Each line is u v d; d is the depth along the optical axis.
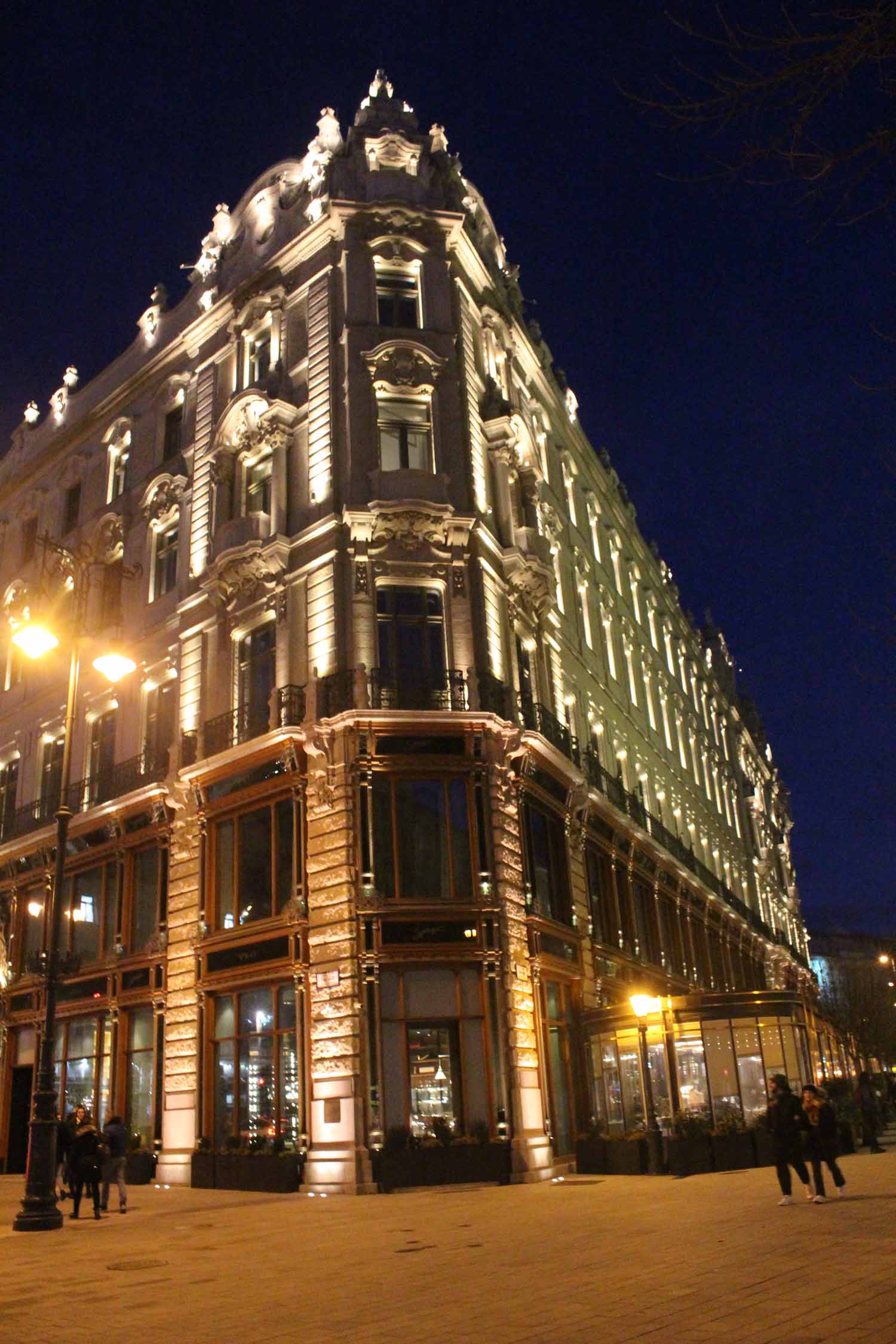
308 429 27.25
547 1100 22.42
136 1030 25.98
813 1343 6.60
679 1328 7.22
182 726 27.25
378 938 21.28
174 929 25.38
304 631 25.08
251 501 28.30
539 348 36.69
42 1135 16.06
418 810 22.72
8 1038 29.75
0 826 33.56
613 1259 10.44
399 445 26.83
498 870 22.67
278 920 22.55
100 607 32.16
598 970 27.23
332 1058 20.94
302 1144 20.89
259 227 31.89
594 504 40.91
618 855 31.62
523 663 28.00
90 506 34.97
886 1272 8.77
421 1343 7.24
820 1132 14.02
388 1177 19.73
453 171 31.50
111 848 27.84
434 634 24.84
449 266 29.28
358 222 29.00
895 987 84.56
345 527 25.17
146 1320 8.56
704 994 22.41
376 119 31.34
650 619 47.66
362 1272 10.66
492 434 28.45
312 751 23.00
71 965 17.33
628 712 38.91
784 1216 12.66
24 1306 9.35
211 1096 23.28
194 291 33.56
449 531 25.31
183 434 31.88
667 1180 18.81
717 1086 21.78
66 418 38.34
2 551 38.69
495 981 21.70
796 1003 22.81
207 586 27.45
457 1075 21.12
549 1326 7.55
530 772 24.84
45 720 33.16
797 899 82.62
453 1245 12.32
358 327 27.47
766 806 72.19
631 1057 23.86
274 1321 8.30
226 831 25.06
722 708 63.28
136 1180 23.61
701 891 41.09
